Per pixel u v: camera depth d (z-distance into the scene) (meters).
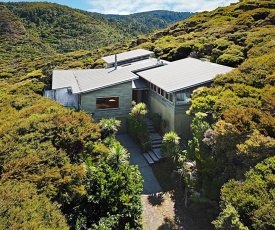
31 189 8.05
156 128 21.73
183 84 18.73
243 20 41.03
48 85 31.00
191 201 13.84
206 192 11.57
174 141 16.48
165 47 40.97
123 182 11.16
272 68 17.09
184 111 19.05
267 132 11.50
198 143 14.02
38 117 13.33
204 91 16.91
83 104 21.64
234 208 8.27
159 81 20.73
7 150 10.28
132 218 10.69
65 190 8.94
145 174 16.92
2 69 59.03
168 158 17.52
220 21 49.53
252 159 10.07
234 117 12.35
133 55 31.34
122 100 22.75
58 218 7.35
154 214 13.32
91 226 10.07
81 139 11.78
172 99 19.12
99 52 64.50
